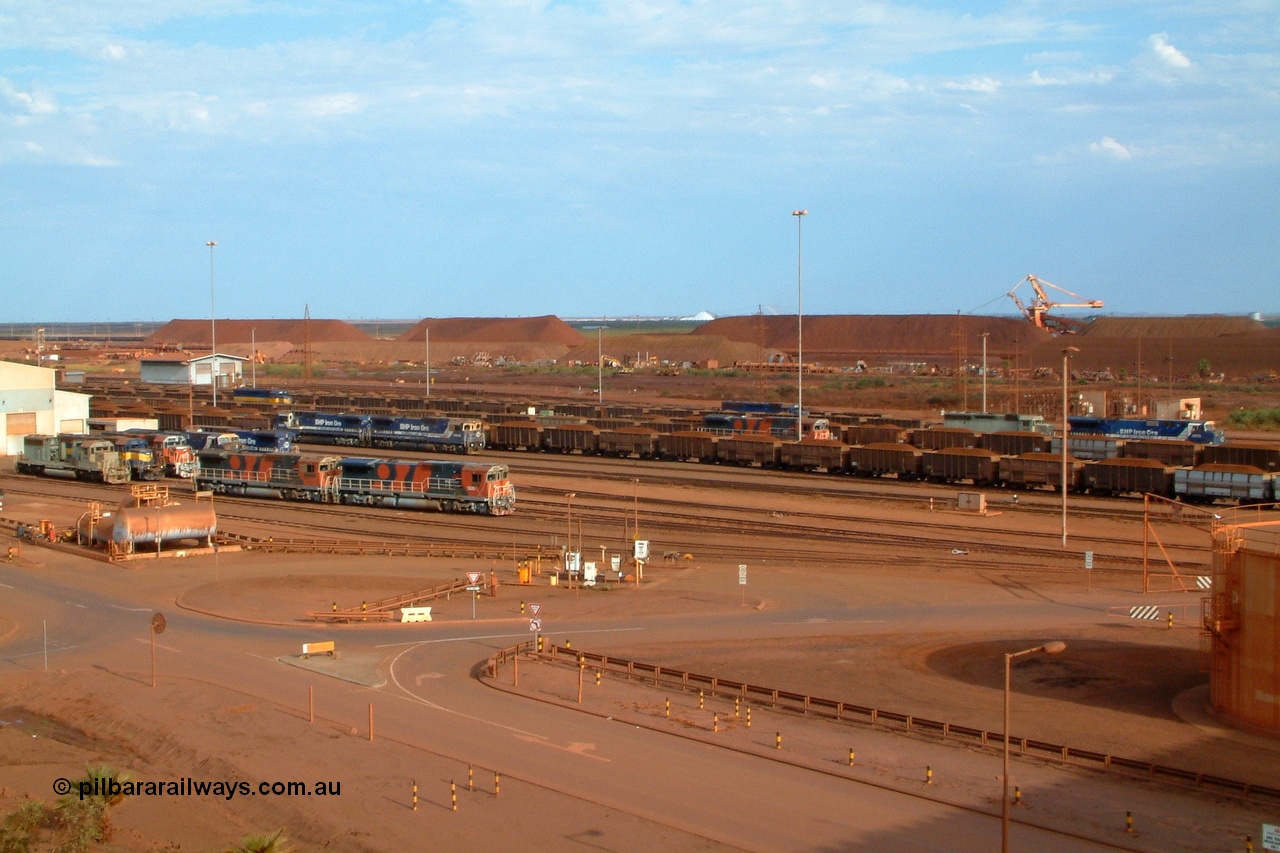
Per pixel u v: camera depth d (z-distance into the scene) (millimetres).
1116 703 47406
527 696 48031
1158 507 98250
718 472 124688
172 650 55469
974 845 33906
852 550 80562
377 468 100812
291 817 36531
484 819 36000
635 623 60656
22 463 120500
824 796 37656
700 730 43938
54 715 46844
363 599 66000
